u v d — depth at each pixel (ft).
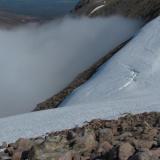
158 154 33.47
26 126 82.99
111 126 52.65
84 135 38.99
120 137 40.50
